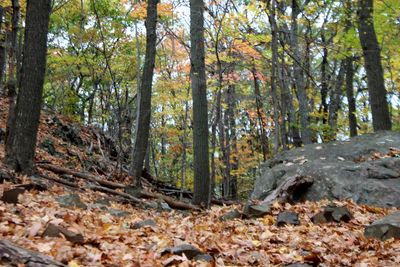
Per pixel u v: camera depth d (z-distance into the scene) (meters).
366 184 9.28
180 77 22.42
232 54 18.05
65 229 4.69
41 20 9.76
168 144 36.06
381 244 5.93
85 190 10.59
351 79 22.39
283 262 5.07
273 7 14.07
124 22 21.25
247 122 30.34
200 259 4.86
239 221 8.11
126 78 23.75
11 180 8.63
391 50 17.31
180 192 16.23
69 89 23.48
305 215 8.09
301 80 18.52
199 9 12.52
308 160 11.20
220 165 25.12
